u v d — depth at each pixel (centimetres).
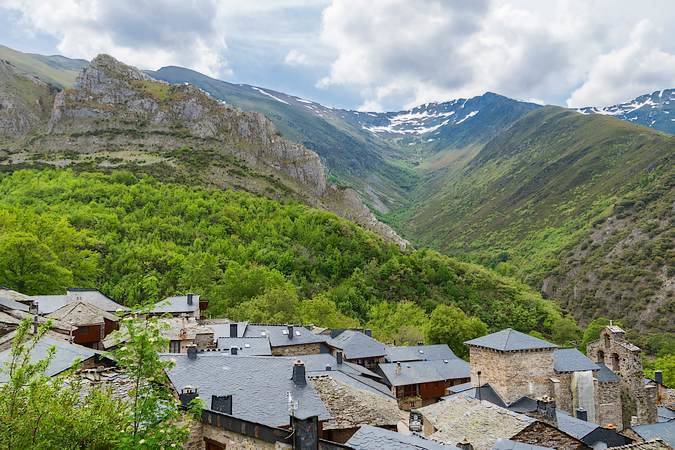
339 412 3072
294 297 9438
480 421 3158
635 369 5166
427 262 15388
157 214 13900
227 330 5819
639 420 5034
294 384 2656
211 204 15338
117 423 1681
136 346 1555
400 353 6888
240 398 2430
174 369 2581
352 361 6259
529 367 4838
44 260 7706
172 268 10862
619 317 14638
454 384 6306
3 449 1462
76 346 3153
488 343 5016
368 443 2097
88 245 10694
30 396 1562
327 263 13850
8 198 13288
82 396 2227
